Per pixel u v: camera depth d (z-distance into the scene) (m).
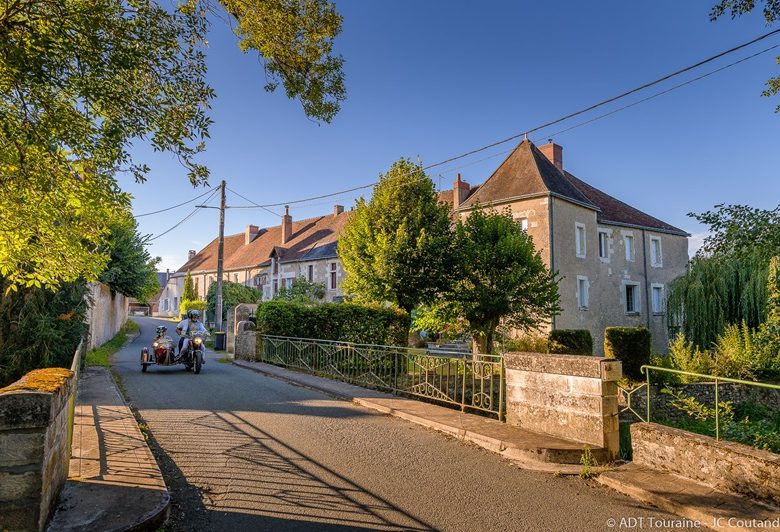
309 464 5.40
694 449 4.88
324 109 8.12
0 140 5.59
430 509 4.27
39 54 4.64
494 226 15.86
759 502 4.28
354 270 16.59
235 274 47.66
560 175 25.05
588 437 5.77
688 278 21.61
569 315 22.27
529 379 6.61
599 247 25.73
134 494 4.14
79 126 5.32
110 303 24.28
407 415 7.63
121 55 5.02
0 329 11.07
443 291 15.98
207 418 7.49
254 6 6.92
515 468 5.38
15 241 6.63
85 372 12.17
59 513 3.71
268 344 15.72
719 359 14.80
